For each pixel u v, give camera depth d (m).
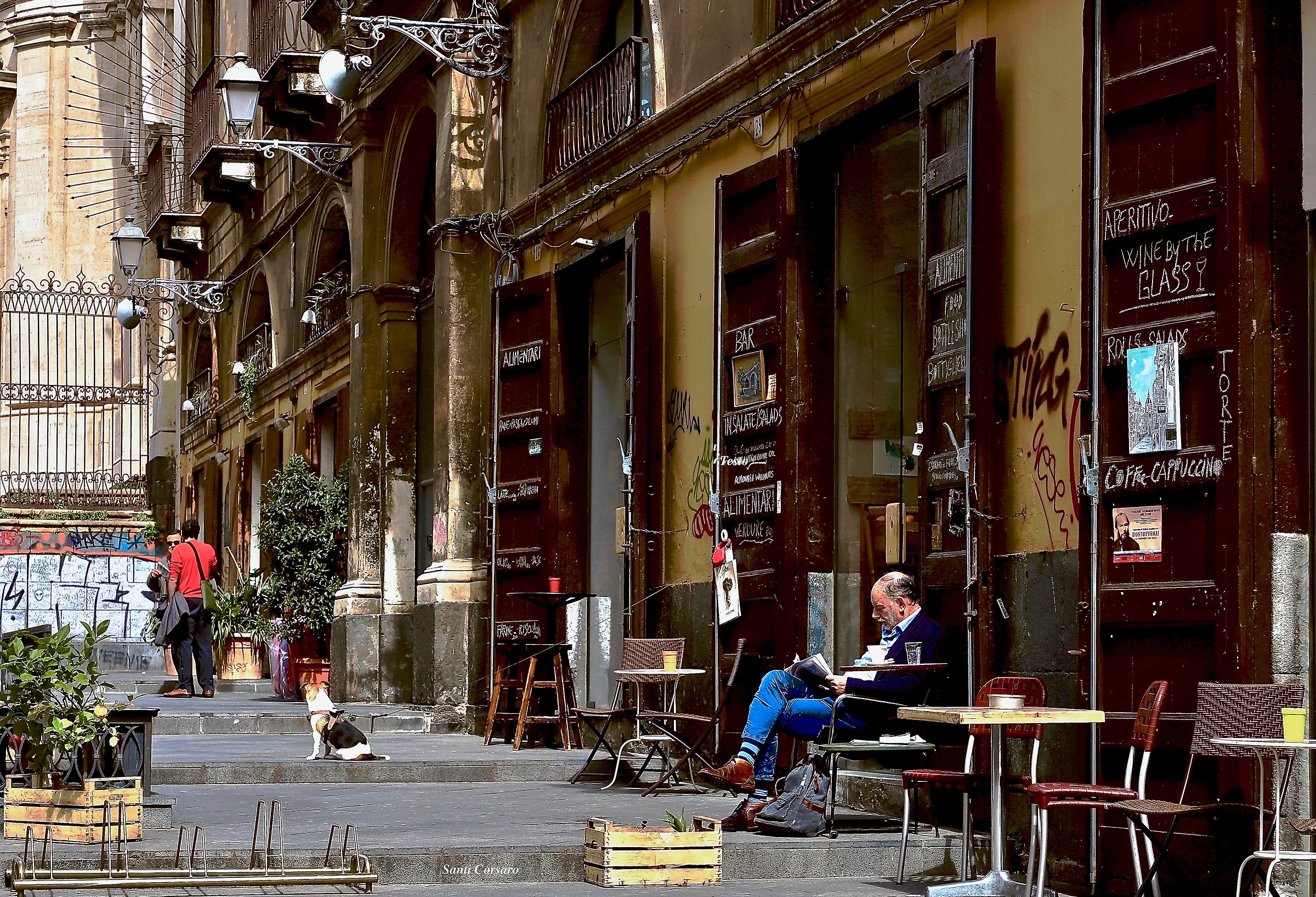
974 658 9.27
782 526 11.52
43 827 8.68
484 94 17.69
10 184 41.09
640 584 13.68
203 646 20.34
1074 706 8.63
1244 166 7.79
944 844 8.94
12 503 34.31
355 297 21.19
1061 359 8.91
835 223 11.70
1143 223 8.20
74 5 40.97
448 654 17.27
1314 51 7.79
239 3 28.06
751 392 12.10
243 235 29.19
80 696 8.88
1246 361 7.71
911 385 10.96
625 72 14.74
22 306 39.81
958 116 9.67
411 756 13.80
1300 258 7.82
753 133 12.54
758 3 12.52
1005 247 9.47
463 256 17.59
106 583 32.62
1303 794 7.53
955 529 9.59
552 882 8.57
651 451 13.88
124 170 40.38
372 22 16.88
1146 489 8.10
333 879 7.94
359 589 20.44
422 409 20.45
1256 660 7.63
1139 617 8.06
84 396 38.31
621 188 14.51
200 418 33.25
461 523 17.48
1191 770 7.47
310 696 13.16
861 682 9.12
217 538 32.44
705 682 12.73
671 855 8.39
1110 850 8.12
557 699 14.92
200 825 9.54
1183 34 8.12
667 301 13.81
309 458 24.84
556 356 15.60
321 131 22.92
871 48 11.05
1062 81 9.06
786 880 8.65
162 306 37.22
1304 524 7.75
